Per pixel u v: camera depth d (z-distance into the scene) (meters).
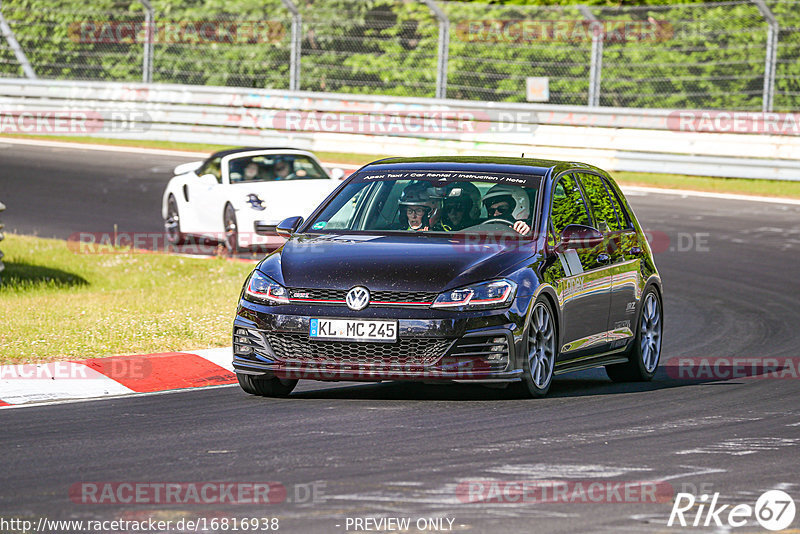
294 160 67.44
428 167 36.16
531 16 101.56
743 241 69.94
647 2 102.50
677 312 51.41
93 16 115.19
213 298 50.09
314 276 31.64
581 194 36.47
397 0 104.50
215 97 106.56
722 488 22.95
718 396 33.84
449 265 31.58
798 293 55.84
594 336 35.00
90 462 24.84
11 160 98.06
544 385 32.75
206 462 24.83
